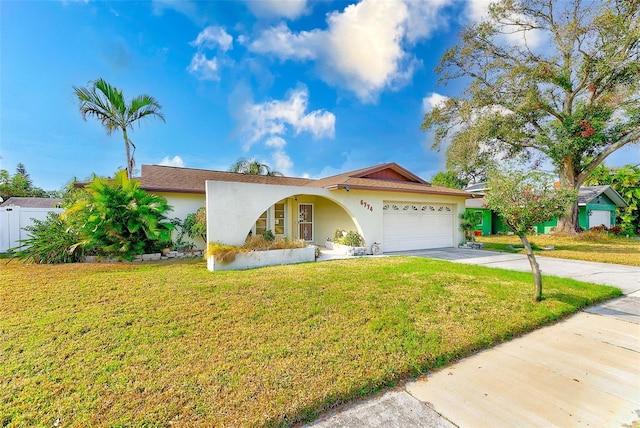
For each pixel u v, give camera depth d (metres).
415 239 13.85
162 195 11.44
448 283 6.53
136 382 2.83
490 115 17.30
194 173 14.59
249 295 5.57
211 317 4.50
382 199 12.62
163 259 10.09
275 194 9.98
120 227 9.45
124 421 2.32
